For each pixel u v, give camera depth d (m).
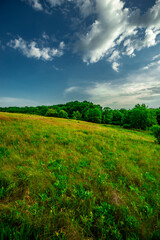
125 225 1.82
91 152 5.54
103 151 5.98
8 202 1.98
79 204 2.13
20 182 2.54
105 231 1.67
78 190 2.49
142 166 4.48
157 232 1.70
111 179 3.28
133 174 3.61
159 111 43.47
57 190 2.46
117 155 5.54
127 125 37.97
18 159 3.66
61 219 1.78
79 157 4.69
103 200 2.34
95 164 4.14
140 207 2.22
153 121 33.00
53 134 8.32
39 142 5.89
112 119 53.66
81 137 8.66
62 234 1.58
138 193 2.74
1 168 2.96
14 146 4.88
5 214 1.67
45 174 2.97
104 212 1.94
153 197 2.50
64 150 5.29
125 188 2.87
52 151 4.95
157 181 3.34
